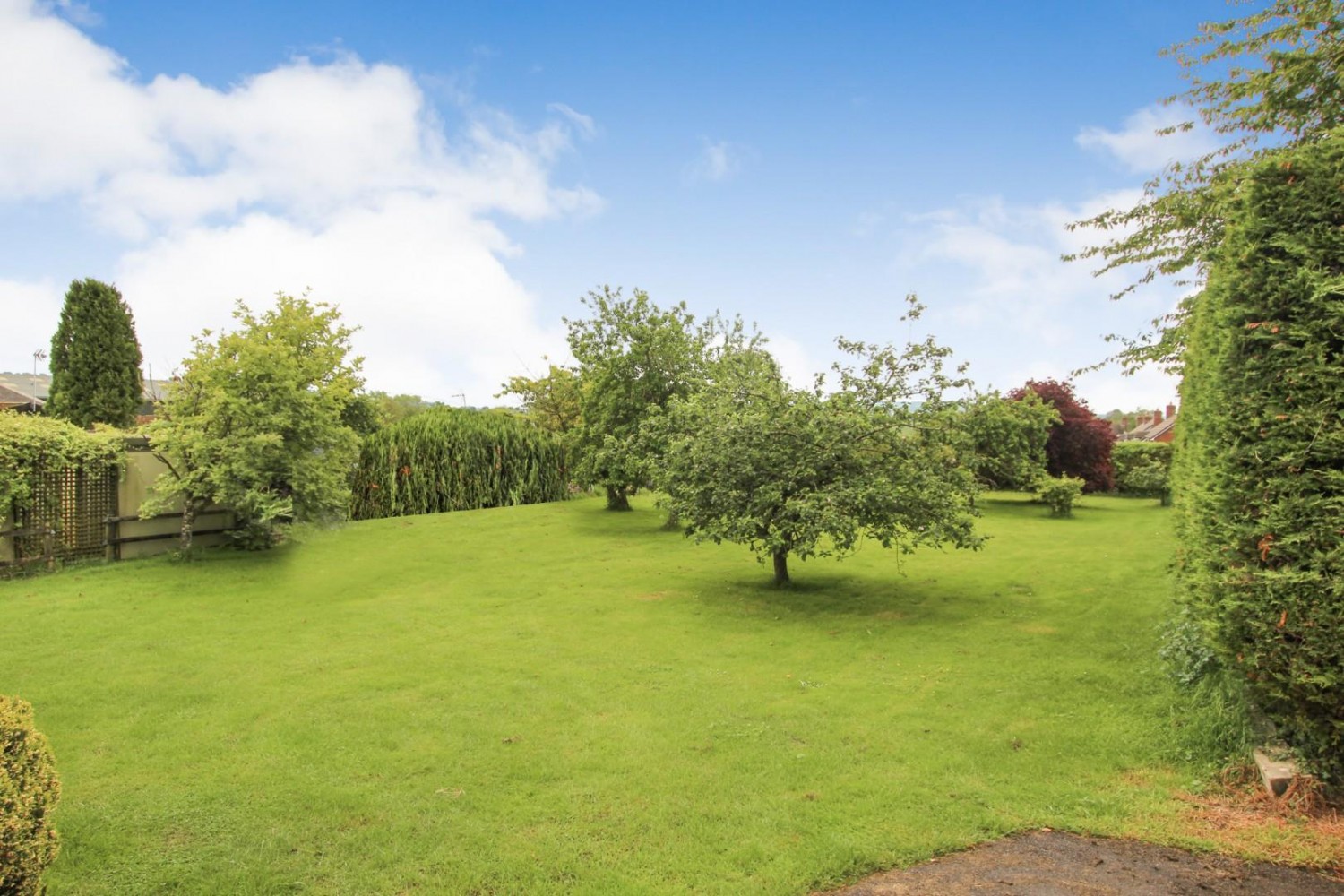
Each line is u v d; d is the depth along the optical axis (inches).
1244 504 155.4
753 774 169.0
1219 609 158.9
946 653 275.3
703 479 382.6
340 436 502.9
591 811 151.3
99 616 329.7
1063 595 381.7
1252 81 284.2
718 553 530.6
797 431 353.7
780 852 133.3
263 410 447.8
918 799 154.9
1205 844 133.3
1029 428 991.0
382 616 341.4
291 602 370.3
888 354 365.7
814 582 425.7
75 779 167.2
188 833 141.6
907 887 121.6
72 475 433.4
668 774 169.5
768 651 282.0
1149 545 576.7
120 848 135.7
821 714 210.4
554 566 478.9
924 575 447.5
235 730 198.5
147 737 193.2
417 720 206.4
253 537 500.7
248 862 130.8
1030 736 190.9
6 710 103.5
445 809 152.3
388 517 704.4
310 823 145.7
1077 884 121.2
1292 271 152.4
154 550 478.9
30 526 410.9
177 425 450.9
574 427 823.7
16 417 421.7
